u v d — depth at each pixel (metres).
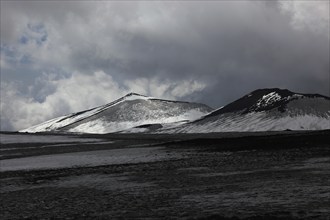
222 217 17.53
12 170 56.72
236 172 37.50
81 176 43.16
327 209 17.61
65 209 23.22
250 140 93.12
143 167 49.50
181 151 79.44
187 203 22.30
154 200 24.27
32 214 22.31
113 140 178.75
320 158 45.97
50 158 79.62
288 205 19.27
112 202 24.61
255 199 21.83
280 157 51.34
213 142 98.19
